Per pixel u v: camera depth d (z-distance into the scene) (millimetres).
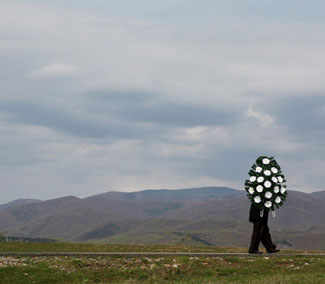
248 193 27344
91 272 20953
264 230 27188
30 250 28297
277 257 25656
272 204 27047
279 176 27578
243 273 21859
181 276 20891
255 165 27781
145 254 24781
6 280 19547
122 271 21109
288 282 18125
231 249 32656
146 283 19250
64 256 24203
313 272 21969
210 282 18766
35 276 20094
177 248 32344
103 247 31547
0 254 23906
